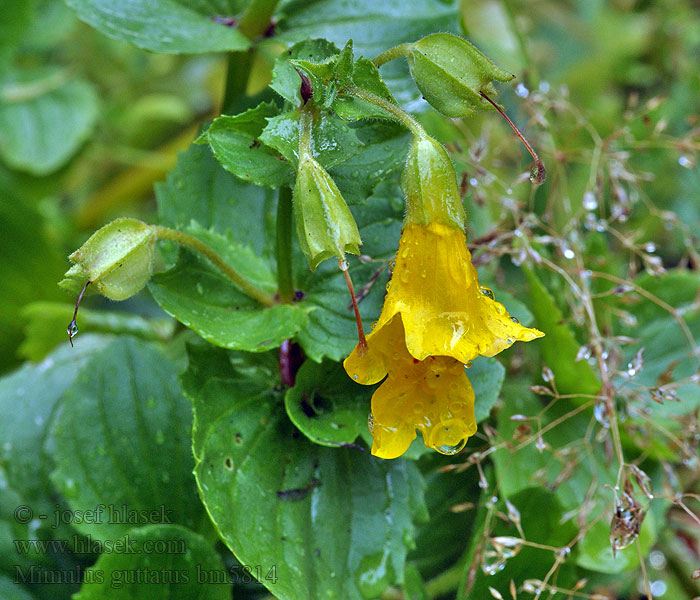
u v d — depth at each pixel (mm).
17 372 378
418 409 300
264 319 326
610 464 354
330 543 325
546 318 351
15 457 365
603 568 349
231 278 324
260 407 329
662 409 369
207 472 318
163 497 346
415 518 331
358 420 325
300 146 301
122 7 351
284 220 323
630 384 368
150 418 348
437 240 299
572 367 355
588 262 381
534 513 344
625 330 382
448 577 358
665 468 359
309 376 326
